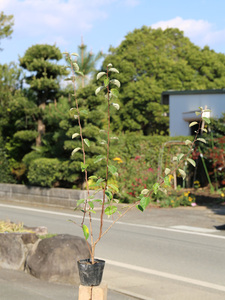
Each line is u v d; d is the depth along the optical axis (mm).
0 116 24578
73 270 7492
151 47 48875
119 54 50219
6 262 8367
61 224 14883
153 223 15281
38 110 22625
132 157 22938
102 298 3775
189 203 19750
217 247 11203
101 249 10844
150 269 8906
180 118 31922
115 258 9867
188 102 31484
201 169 24766
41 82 21938
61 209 19656
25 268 8062
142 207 3795
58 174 20406
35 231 10773
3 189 23828
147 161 23516
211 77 48219
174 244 11539
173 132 32375
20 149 24766
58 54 22641
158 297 6980
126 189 20812
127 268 8969
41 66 22188
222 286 7715
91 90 19938
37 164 21203
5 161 24703
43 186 21531
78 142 19594
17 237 8328
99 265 3846
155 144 23719
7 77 25266
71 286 7250
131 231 13609
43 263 7609
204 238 12516
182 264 9352
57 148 21234
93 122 20156
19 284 7230
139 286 7633
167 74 47281
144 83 45906
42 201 21297
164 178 3896
